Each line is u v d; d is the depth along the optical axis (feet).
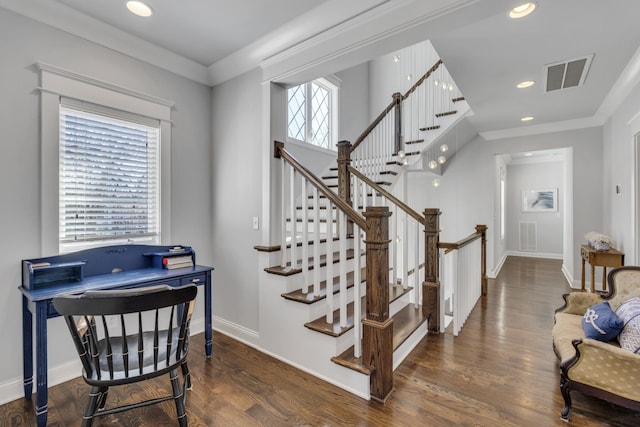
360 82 18.95
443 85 13.24
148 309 4.71
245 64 9.11
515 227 26.04
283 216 8.72
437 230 9.82
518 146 17.02
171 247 8.68
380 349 6.31
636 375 5.17
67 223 7.36
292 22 7.53
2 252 6.40
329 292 7.36
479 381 7.01
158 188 8.95
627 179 11.30
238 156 9.51
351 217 6.74
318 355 7.29
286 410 6.08
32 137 6.75
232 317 9.63
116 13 7.16
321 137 15.94
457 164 18.92
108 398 6.47
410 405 6.20
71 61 7.30
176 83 9.39
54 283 6.66
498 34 7.66
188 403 6.30
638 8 6.61
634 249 10.57
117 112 8.08
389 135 15.84
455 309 9.61
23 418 5.90
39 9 6.72
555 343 7.12
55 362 7.08
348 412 6.01
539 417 5.82
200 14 7.23
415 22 6.13
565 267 18.45
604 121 14.57
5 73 6.41
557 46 8.23
